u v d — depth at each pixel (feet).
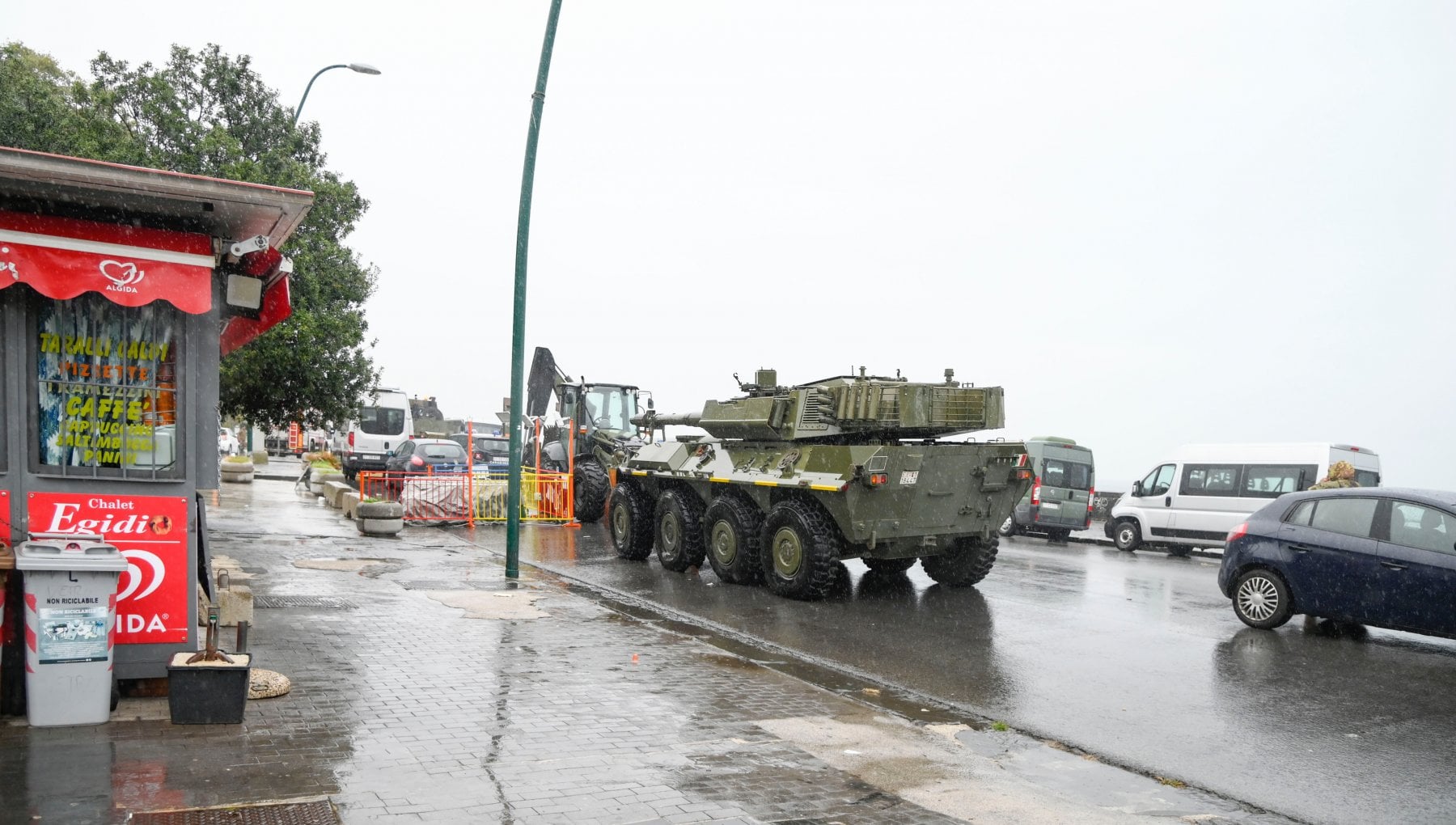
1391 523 30.07
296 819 13.38
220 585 25.52
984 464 38.42
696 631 30.22
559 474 63.46
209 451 19.15
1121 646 29.81
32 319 17.78
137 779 14.58
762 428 40.93
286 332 49.93
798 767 16.83
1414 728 21.49
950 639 30.30
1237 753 19.57
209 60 53.47
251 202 17.58
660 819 14.08
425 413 132.67
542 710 19.56
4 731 16.57
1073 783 17.21
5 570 16.69
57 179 16.20
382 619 28.09
